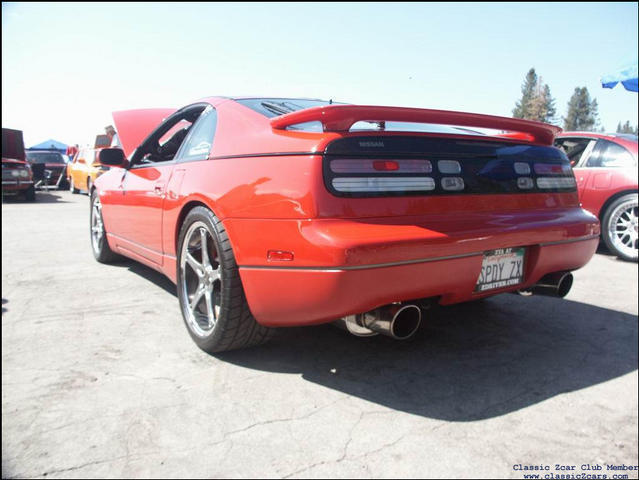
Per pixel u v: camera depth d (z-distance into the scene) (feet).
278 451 5.66
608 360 8.41
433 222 6.57
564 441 6.05
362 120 6.32
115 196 12.28
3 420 6.16
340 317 6.35
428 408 6.68
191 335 8.44
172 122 10.80
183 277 8.70
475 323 10.04
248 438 5.89
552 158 8.30
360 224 6.15
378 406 6.68
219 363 7.85
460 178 7.01
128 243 11.91
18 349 8.30
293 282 6.29
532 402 6.94
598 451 5.87
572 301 11.76
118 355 8.09
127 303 10.85
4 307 10.53
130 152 12.20
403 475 5.32
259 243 6.59
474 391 7.20
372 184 6.32
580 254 8.27
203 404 6.61
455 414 6.56
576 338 9.36
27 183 40.22
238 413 6.42
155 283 12.55
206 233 7.91
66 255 16.25
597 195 17.56
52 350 8.28
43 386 7.03
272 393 6.94
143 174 10.79
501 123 7.35
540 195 7.97
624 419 6.57
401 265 6.17
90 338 8.81
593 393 7.24
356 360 8.10
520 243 7.30
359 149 6.35
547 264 7.82
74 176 49.67
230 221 6.98
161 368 7.64
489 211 7.27
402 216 6.42
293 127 7.03
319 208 6.07
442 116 6.65
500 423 6.38
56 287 12.11
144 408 6.49
